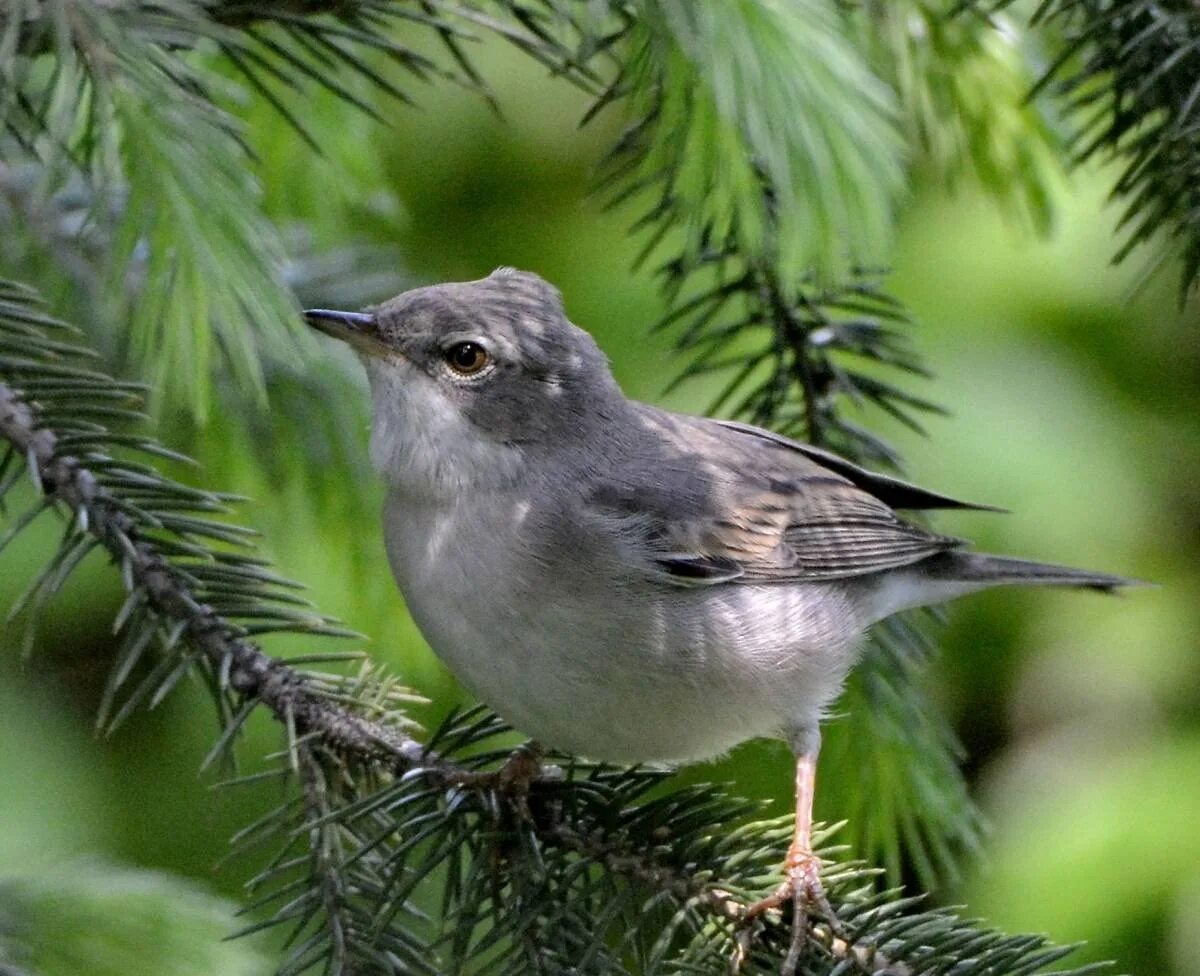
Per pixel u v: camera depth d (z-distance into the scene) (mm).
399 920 8789
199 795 12008
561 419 8164
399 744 6969
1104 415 13320
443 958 8680
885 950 6285
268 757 6840
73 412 6703
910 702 8625
